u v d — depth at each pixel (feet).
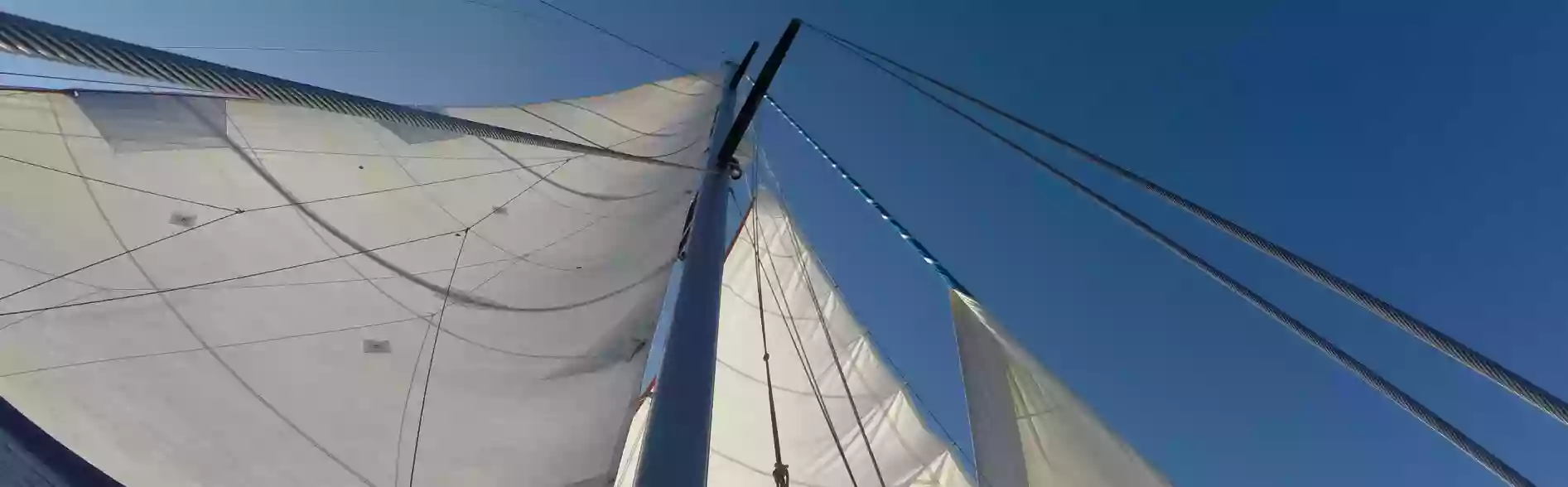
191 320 12.67
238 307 13.39
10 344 10.74
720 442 37.93
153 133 14.48
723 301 44.52
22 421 7.42
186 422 11.24
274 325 13.57
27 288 11.34
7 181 12.10
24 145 12.57
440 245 17.89
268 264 14.56
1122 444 16.65
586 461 14.87
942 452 35.55
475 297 17.06
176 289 12.94
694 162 29.96
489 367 15.40
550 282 19.01
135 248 12.94
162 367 11.76
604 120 30.37
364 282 15.56
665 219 25.20
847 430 37.65
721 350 42.11
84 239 12.41
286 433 11.94
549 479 13.89
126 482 10.16
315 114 17.35
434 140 20.04
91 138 13.35
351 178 17.19
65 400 10.58
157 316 12.37
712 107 35.86
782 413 38.50
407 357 14.57
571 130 28.63
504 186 20.85
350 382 13.37
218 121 15.46
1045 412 17.67
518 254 19.27
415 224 18.04
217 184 14.80
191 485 10.62
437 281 16.84
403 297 15.85
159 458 10.64
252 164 15.80
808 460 36.70
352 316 14.60
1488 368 9.23
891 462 36.09
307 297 14.46
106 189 13.19
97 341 11.46
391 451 12.59
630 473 36.55
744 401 39.40
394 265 16.58
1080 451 16.94
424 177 19.21
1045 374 18.12
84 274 12.01
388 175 18.29
